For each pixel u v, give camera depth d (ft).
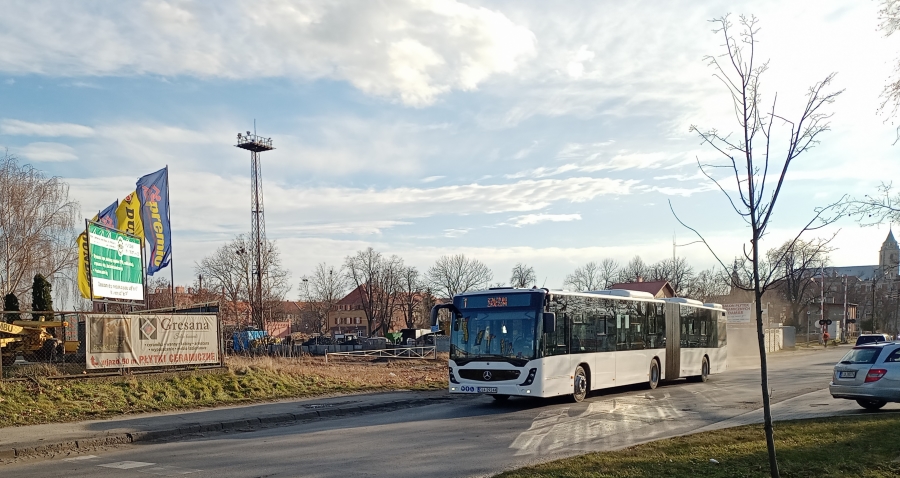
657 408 56.03
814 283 270.46
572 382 60.75
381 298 332.39
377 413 57.36
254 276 217.56
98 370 58.75
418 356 143.95
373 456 35.55
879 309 292.40
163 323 63.72
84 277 74.13
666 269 320.29
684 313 84.07
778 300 260.83
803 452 30.99
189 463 34.58
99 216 81.82
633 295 74.54
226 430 48.29
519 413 54.03
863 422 39.58
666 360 77.92
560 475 27.55
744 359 156.97
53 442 39.99
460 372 59.06
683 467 28.55
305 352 161.58
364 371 95.96
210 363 67.56
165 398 57.82
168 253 93.09
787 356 171.73
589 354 63.67
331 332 410.31
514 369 56.80
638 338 72.69
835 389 51.62
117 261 73.61
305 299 350.64
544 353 57.11
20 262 120.67
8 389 52.13
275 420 52.03
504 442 39.47
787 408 54.19
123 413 52.49
